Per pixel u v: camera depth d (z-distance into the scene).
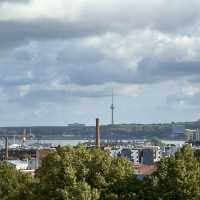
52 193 153.12
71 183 152.88
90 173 155.88
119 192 152.12
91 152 162.62
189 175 146.75
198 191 145.38
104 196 151.62
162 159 152.12
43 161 164.12
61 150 163.25
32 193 162.00
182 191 144.88
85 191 149.25
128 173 159.25
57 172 155.25
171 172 148.38
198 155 167.00
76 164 156.88
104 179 154.62
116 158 161.00
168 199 144.88
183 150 155.50
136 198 148.88
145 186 151.00
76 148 163.50
